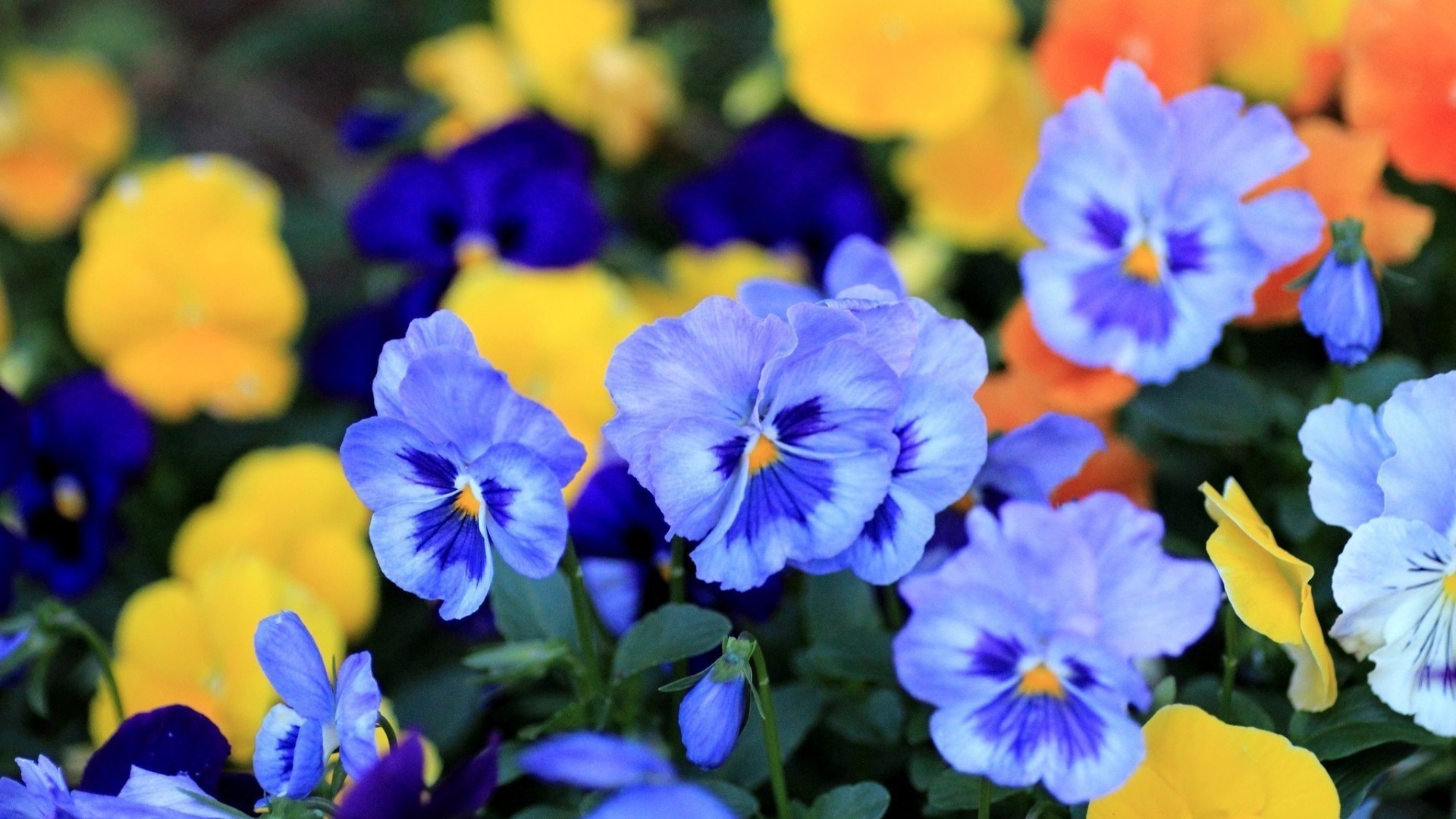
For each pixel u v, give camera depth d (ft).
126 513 3.27
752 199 3.41
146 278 3.26
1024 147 3.39
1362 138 2.72
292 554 2.99
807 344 2.41
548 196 3.18
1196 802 2.44
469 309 3.02
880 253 2.55
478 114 3.56
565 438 2.40
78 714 3.03
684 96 4.22
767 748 2.60
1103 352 2.66
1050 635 2.40
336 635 2.77
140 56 5.13
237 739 2.77
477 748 2.90
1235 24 2.97
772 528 2.43
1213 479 2.86
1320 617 2.60
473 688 2.87
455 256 3.19
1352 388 2.67
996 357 2.92
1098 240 2.66
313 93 5.13
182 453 3.39
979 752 2.40
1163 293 2.65
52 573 3.03
